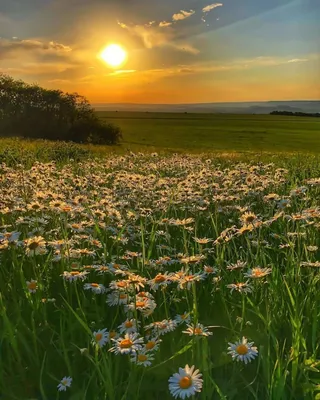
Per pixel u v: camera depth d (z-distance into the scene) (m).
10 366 2.97
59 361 3.10
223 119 143.88
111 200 7.44
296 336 2.96
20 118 65.69
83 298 3.75
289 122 130.12
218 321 3.52
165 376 2.85
